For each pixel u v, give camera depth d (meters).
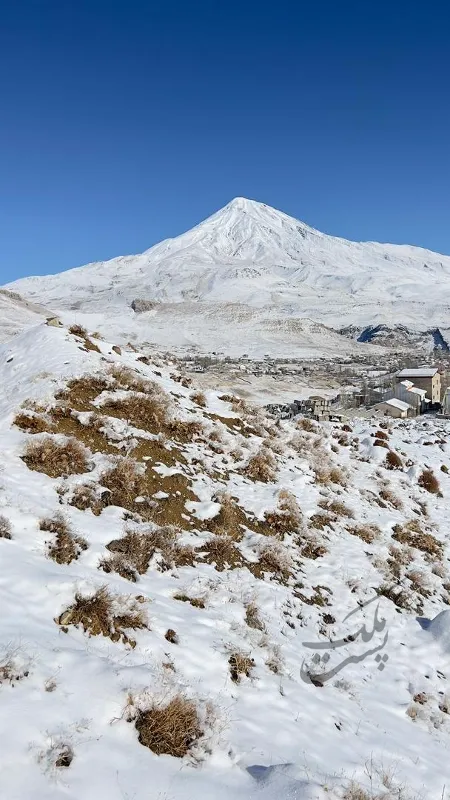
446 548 16.34
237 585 10.28
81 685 5.84
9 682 5.51
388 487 20.03
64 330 22.31
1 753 4.68
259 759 6.02
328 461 20.16
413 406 78.75
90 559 8.88
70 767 4.89
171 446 14.91
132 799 4.83
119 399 16.06
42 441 12.09
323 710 7.64
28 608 6.91
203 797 5.17
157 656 7.14
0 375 19.16
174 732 5.73
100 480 11.72
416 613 11.94
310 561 12.52
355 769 6.50
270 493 14.78
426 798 6.48
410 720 8.38
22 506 9.40
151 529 10.48
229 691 7.16
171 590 9.13
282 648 8.84
